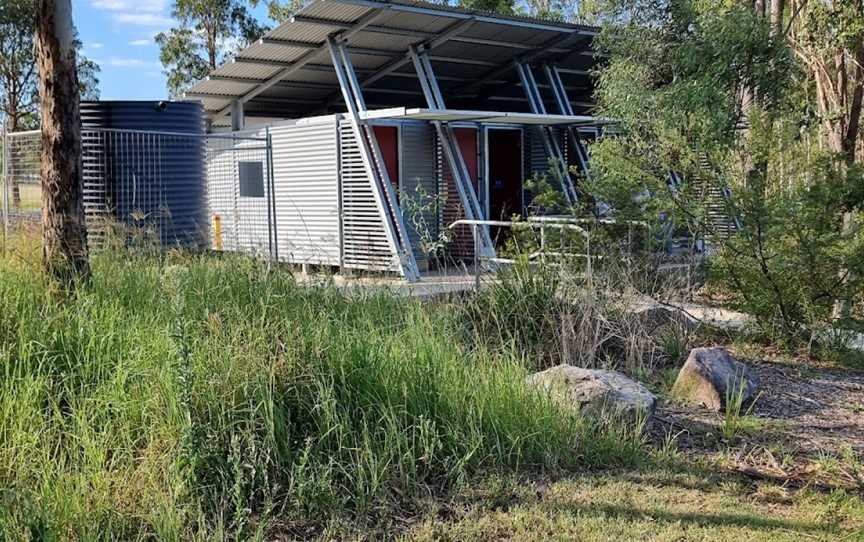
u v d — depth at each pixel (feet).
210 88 52.75
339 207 45.75
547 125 55.21
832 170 27.45
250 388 14.99
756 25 36.19
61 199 19.54
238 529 11.71
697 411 20.17
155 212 32.96
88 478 12.59
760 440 18.17
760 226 26.48
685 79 37.78
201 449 13.28
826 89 44.73
